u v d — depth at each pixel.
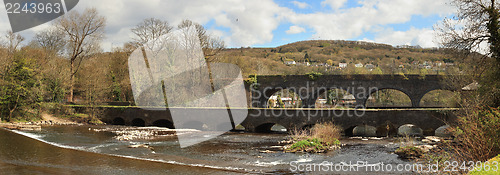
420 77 46.75
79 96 52.94
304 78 50.09
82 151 20.59
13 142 21.47
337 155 20.67
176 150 21.94
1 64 37.12
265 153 21.33
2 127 30.55
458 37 23.78
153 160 18.39
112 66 49.94
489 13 22.31
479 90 23.36
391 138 29.27
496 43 22.08
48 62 48.97
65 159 17.67
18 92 36.19
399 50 155.75
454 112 28.31
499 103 21.58
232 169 16.48
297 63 127.25
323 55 156.12
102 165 16.69
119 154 19.95
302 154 21.00
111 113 41.72
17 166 15.12
